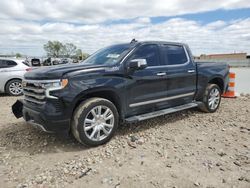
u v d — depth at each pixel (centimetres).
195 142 447
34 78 405
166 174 333
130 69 456
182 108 552
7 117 609
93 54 555
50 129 389
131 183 312
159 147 422
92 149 412
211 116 618
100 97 444
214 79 661
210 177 326
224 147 425
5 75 947
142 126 528
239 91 1094
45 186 307
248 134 492
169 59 540
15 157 386
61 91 382
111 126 432
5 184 312
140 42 496
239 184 311
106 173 337
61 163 365
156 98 506
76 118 396
